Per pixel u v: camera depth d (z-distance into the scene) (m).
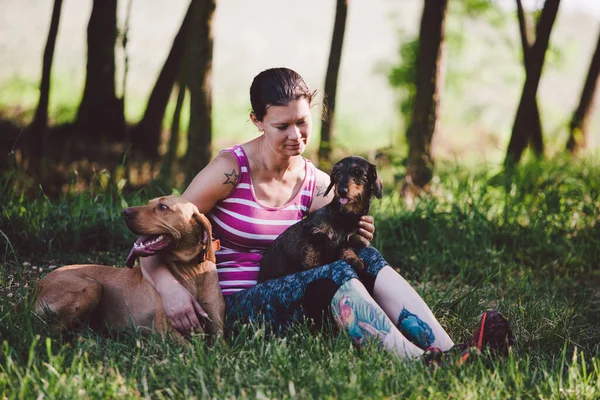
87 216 6.18
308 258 4.13
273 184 4.34
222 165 4.23
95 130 12.45
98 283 4.21
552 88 19.80
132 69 17.55
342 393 3.37
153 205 4.01
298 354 3.86
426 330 3.92
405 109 13.48
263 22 22.48
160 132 12.57
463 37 15.05
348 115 16.89
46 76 9.20
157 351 3.90
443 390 3.51
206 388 3.48
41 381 3.39
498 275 6.04
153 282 4.05
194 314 3.99
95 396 3.30
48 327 4.00
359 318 3.80
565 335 4.70
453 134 16.52
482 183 8.48
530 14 11.74
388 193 9.11
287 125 4.10
